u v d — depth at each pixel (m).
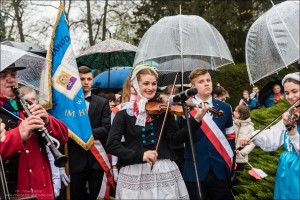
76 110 4.57
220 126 4.28
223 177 4.23
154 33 4.77
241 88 15.05
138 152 3.25
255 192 4.75
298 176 3.23
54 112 4.56
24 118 3.24
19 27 16.02
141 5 23.95
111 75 8.30
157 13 23.75
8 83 3.16
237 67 15.29
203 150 4.21
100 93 6.50
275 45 3.43
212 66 5.44
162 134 3.44
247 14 22.64
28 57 3.60
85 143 4.54
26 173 3.12
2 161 3.03
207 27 4.77
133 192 3.28
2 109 3.16
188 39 4.59
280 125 3.60
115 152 3.34
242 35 22.41
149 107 3.45
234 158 4.30
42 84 4.02
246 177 5.12
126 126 3.47
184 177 4.25
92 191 4.89
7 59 3.02
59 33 4.68
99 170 4.88
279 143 3.57
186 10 23.33
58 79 4.59
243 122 5.74
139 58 4.73
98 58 7.56
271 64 3.56
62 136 3.40
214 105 4.31
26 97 3.84
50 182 3.28
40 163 3.22
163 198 3.27
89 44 19.75
